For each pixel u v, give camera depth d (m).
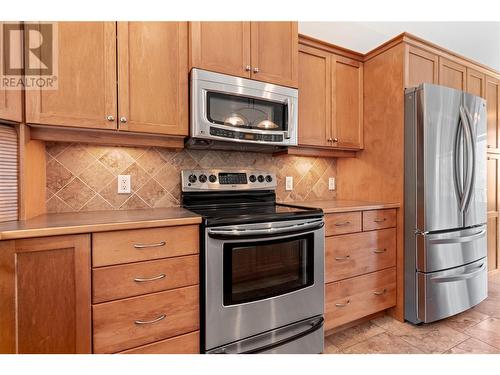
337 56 2.34
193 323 1.42
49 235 1.12
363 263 2.06
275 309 1.60
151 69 1.57
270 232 1.54
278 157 2.42
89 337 1.20
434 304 2.06
